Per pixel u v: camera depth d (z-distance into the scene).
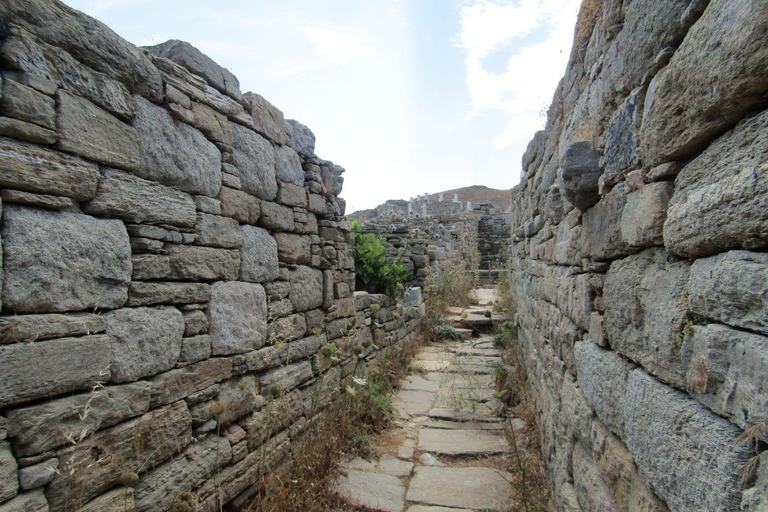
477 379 5.44
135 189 2.20
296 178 3.76
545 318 3.79
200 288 2.62
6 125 1.67
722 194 1.10
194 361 2.55
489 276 15.57
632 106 1.74
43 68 1.80
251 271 3.09
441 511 3.11
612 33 1.99
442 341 8.13
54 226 1.83
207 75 2.77
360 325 5.18
